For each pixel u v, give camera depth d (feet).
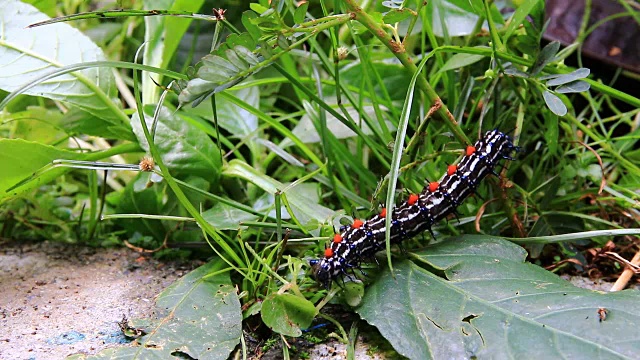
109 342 0.80
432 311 0.77
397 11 0.80
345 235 0.83
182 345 0.78
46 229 1.03
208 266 0.87
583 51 1.07
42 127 1.02
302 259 0.83
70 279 0.91
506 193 0.89
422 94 0.99
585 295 0.75
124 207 0.97
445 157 0.95
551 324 0.73
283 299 0.77
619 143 1.04
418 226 0.84
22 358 0.78
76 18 0.79
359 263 0.83
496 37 0.90
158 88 1.04
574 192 0.97
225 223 0.89
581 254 0.92
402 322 0.77
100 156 0.96
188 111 1.03
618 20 1.07
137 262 0.95
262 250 0.88
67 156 0.93
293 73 1.00
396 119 0.98
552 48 0.85
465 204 0.94
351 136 1.00
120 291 0.89
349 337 0.79
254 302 0.83
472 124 1.01
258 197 0.99
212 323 0.80
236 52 0.76
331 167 0.94
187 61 1.19
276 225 0.86
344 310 0.83
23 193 0.94
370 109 1.02
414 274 0.82
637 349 0.70
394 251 0.86
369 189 0.98
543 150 1.00
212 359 0.76
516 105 0.96
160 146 0.93
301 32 0.79
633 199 0.96
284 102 1.16
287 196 0.92
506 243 0.84
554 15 1.08
